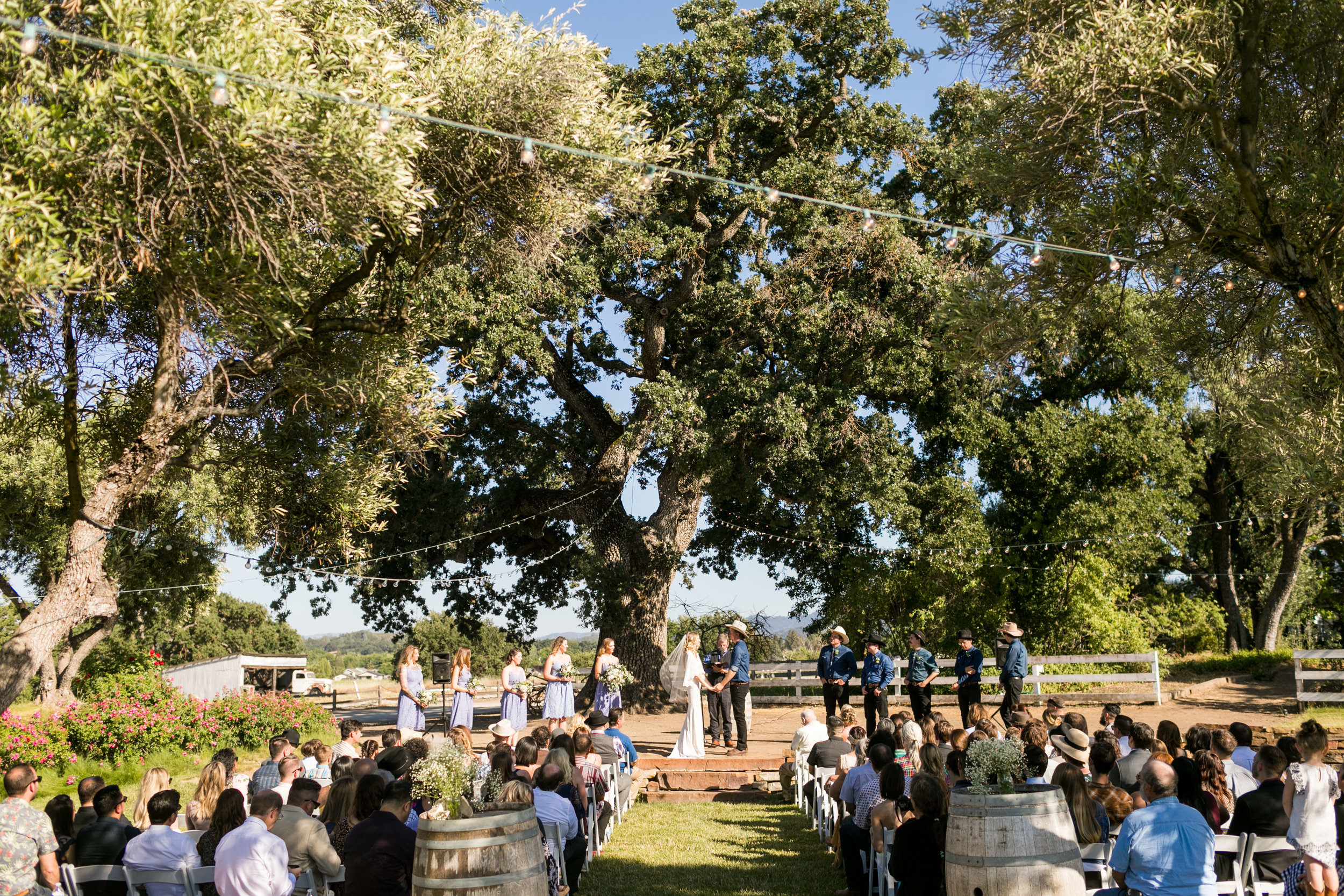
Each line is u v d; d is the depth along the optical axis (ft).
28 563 88.79
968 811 18.72
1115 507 78.02
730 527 89.45
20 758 49.49
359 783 22.22
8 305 24.00
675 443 68.54
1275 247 28.60
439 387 39.75
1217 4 28.09
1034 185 32.60
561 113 33.01
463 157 33.22
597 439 86.02
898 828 21.62
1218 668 81.20
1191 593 126.21
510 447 81.15
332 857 21.45
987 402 84.02
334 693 120.67
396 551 78.33
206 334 29.30
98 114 24.63
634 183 35.22
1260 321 32.19
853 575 82.43
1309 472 32.96
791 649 114.11
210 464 38.19
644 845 34.86
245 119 25.17
